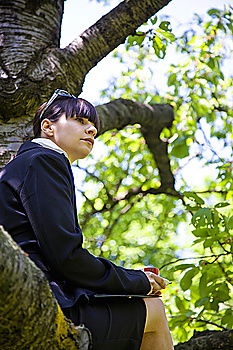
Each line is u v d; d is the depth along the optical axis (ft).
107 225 29.99
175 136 20.92
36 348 6.34
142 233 31.65
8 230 7.80
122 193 27.78
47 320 6.27
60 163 8.27
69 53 12.72
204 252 25.70
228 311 14.37
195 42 20.86
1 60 12.21
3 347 6.21
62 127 9.04
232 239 13.91
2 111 11.95
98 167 28.86
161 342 8.32
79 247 7.74
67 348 6.57
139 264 29.40
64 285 7.82
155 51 16.06
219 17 20.39
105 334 7.70
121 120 17.33
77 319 7.54
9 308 5.77
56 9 13.44
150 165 26.78
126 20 13.12
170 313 17.85
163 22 15.97
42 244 7.63
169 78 21.07
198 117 21.85
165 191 25.41
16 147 11.80
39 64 12.35
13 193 8.00
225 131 22.41
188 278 13.73
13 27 12.67
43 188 7.86
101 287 7.84
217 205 13.44
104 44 13.03
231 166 18.44
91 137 9.11
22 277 5.77
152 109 19.57
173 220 30.78
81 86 13.03
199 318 14.79
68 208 7.91
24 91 11.97
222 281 14.44
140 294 8.29
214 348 12.62
